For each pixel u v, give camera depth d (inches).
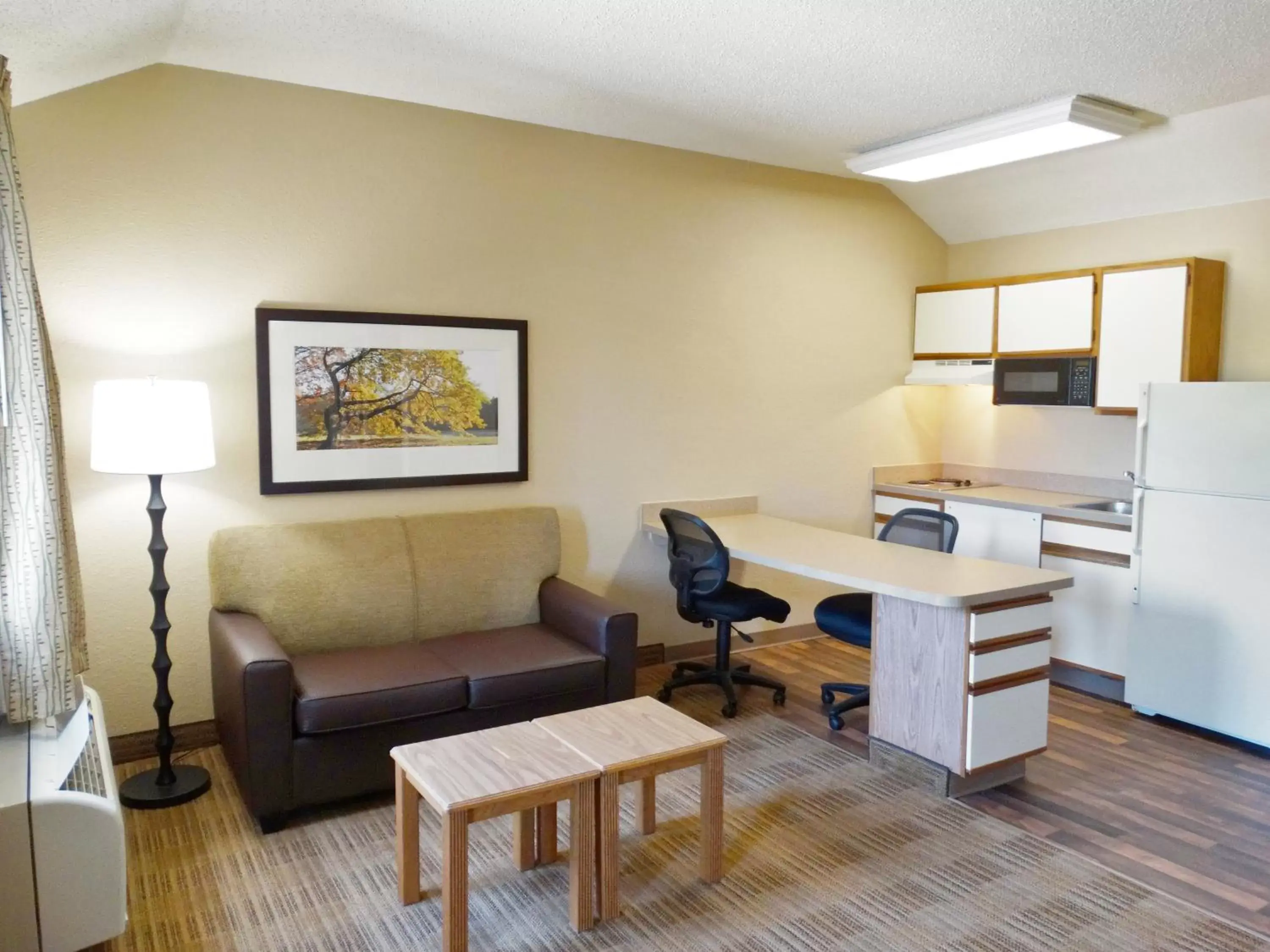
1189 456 147.9
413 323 151.3
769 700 167.8
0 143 95.4
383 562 145.4
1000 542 184.1
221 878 105.3
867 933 95.7
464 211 155.8
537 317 164.7
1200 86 134.3
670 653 186.7
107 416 112.8
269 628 135.7
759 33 116.2
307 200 142.3
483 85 139.5
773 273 191.8
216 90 133.9
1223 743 147.5
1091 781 133.1
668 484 182.7
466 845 88.7
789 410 197.2
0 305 96.2
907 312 213.5
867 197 203.9
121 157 128.2
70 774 90.0
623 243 172.6
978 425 214.5
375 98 146.0
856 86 136.3
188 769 130.5
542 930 95.8
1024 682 128.3
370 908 99.5
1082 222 189.3
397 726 123.3
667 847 113.0
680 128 162.2
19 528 98.6
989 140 151.8
